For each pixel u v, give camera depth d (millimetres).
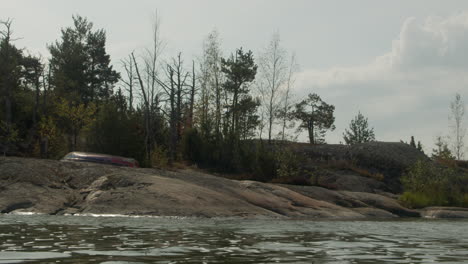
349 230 9312
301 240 6773
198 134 31156
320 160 34781
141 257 4559
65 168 15438
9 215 11070
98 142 22688
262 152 27672
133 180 14484
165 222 9953
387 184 32000
